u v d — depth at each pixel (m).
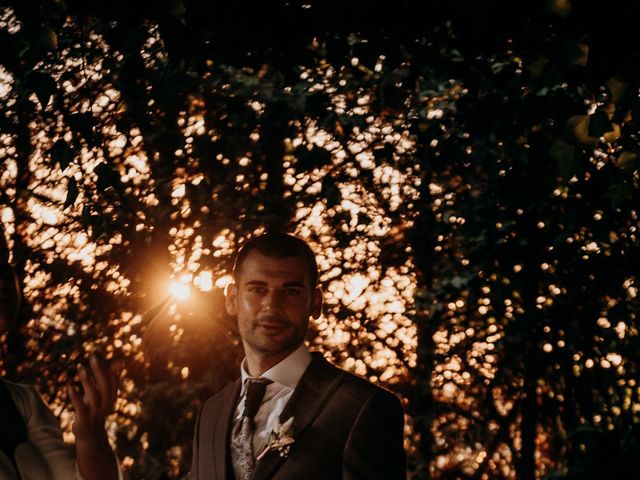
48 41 3.71
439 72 4.71
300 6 4.27
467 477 9.56
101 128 8.00
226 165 8.73
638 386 8.23
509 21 3.95
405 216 8.73
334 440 2.91
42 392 9.45
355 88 8.01
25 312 9.32
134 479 8.86
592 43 3.77
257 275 3.02
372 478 2.84
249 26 4.24
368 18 4.22
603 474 7.02
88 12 4.11
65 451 2.86
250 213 8.57
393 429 2.93
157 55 6.72
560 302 8.42
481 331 8.85
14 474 2.73
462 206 8.02
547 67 3.84
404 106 8.13
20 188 8.98
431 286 9.12
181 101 8.09
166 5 3.87
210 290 8.68
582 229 8.01
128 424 9.28
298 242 3.08
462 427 9.34
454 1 3.89
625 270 7.91
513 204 7.60
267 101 7.88
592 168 6.52
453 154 7.08
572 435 7.36
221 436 3.11
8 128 4.68
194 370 9.05
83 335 9.20
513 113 5.37
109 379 2.68
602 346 8.35
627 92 3.77
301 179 8.55
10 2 3.70
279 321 3.01
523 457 8.79
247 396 3.07
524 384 8.70
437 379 9.01
